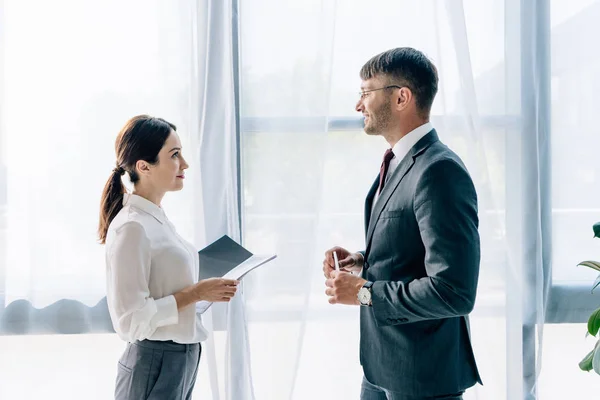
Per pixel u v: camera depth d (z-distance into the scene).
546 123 2.18
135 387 1.52
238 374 2.10
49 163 2.08
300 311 2.10
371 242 1.55
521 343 2.15
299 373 2.18
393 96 1.53
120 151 1.60
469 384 1.51
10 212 2.08
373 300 1.43
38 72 2.06
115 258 1.48
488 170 2.13
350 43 2.14
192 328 1.57
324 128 2.08
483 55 2.14
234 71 2.06
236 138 2.07
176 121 2.12
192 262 1.67
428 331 1.46
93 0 2.07
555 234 2.22
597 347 1.79
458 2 2.03
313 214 2.09
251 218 2.11
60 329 2.13
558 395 2.23
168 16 2.09
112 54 2.09
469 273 1.34
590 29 2.16
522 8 2.11
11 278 2.10
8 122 2.06
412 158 1.49
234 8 2.06
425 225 1.38
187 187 2.12
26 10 2.05
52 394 2.15
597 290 2.21
